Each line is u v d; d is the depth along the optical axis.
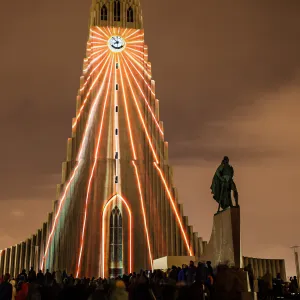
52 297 18.78
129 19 64.38
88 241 52.16
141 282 13.85
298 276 59.38
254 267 52.28
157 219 54.50
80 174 54.84
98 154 56.06
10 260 54.56
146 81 61.06
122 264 51.94
